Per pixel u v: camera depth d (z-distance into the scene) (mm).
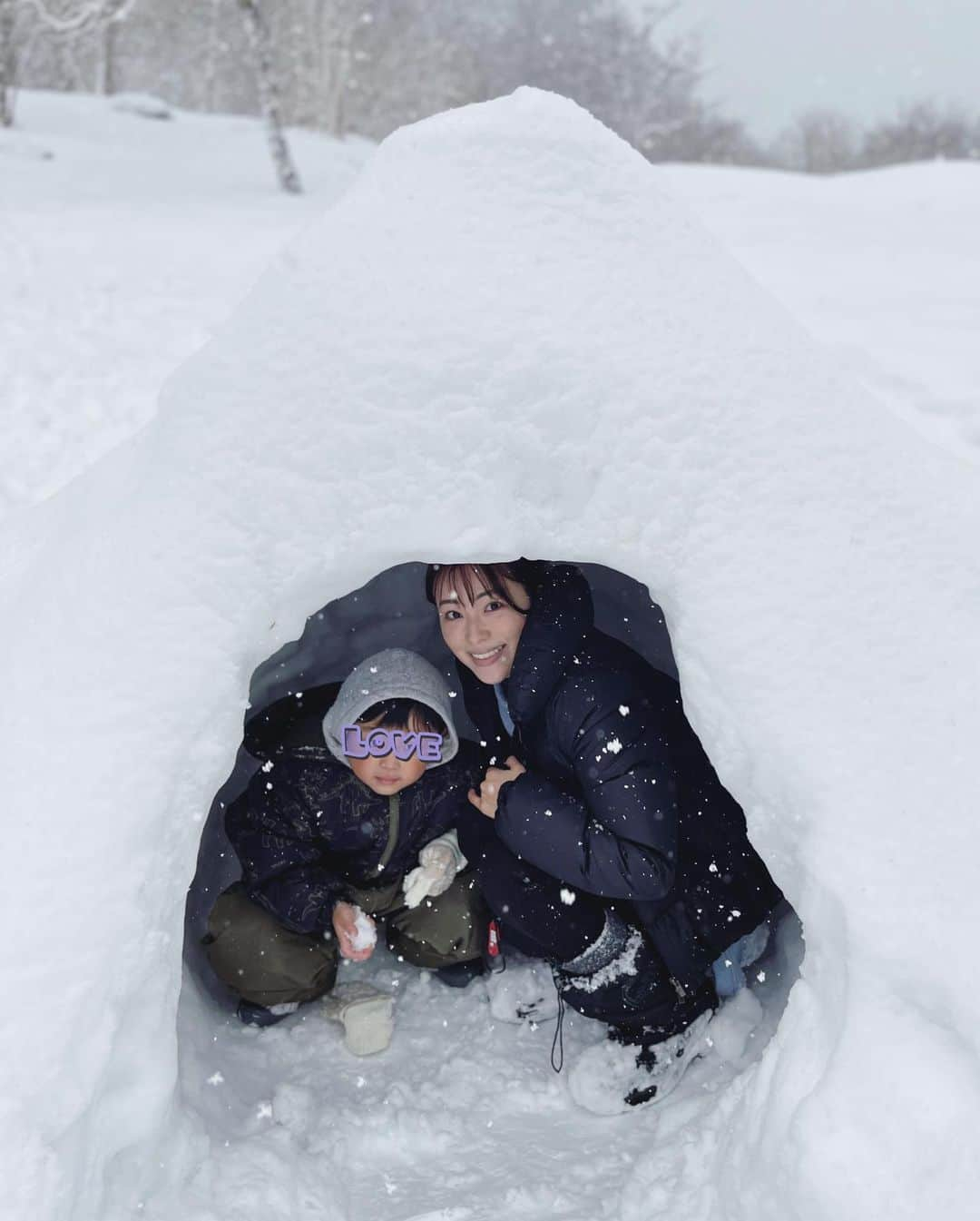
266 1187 1539
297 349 1646
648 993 1867
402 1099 1836
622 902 1929
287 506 1578
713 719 1547
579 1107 1812
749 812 1550
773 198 12570
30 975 1355
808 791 1476
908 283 7785
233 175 17766
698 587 1572
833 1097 1292
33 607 1742
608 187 1738
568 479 1579
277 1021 2027
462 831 2049
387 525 1564
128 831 1452
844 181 13859
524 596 1885
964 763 1489
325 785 2021
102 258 9594
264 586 1563
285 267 1732
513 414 1583
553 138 1740
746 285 1814
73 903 1402
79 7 18297
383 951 2277
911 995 1348
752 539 1588
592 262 1679
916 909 1390
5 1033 1318
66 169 16016
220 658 1540
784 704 1519
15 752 1513
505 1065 1923
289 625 1596
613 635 2613
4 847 1436
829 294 7457
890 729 1505
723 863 1898
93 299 8008
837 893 1414
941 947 1363
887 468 1701
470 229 1683
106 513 1774
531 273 1654
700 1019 1890
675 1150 1578
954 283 7746
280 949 1976
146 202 14148
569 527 1588
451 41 33250
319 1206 1564
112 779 1475
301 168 19031
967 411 4801
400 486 1569
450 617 1906
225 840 2373
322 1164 1656
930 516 1681
